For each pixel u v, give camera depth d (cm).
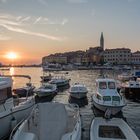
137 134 1605
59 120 1180
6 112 1427
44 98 3325
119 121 1599
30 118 1304
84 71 13288
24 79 7894
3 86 1462
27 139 1037
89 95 3578
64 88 4681
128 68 13725
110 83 2525
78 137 1149
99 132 1411
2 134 1405
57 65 14700
